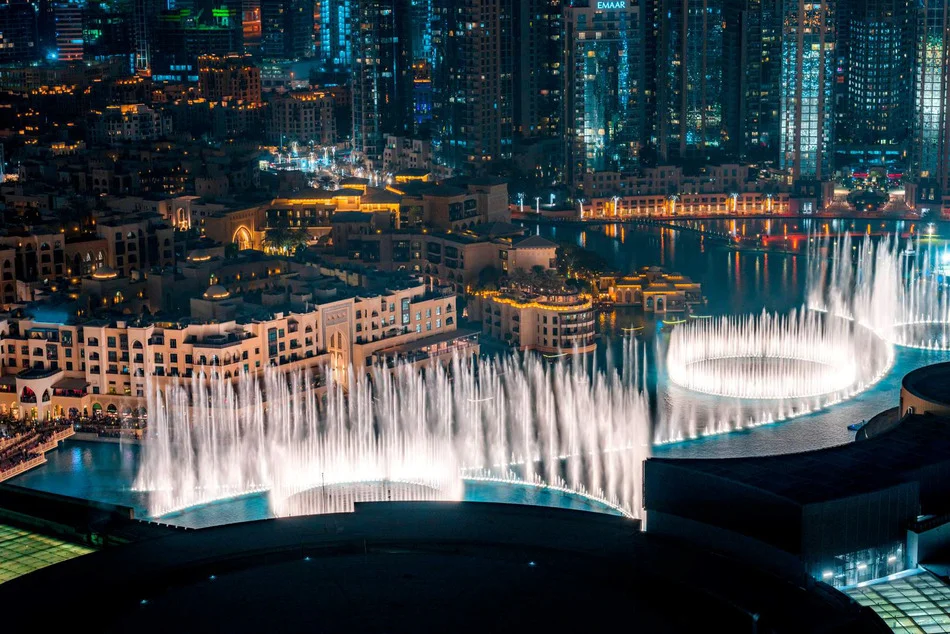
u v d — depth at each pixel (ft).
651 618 545.85
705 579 593.01
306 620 539.70
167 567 596.70
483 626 535.60
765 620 564.71
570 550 617.21
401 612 545.44
